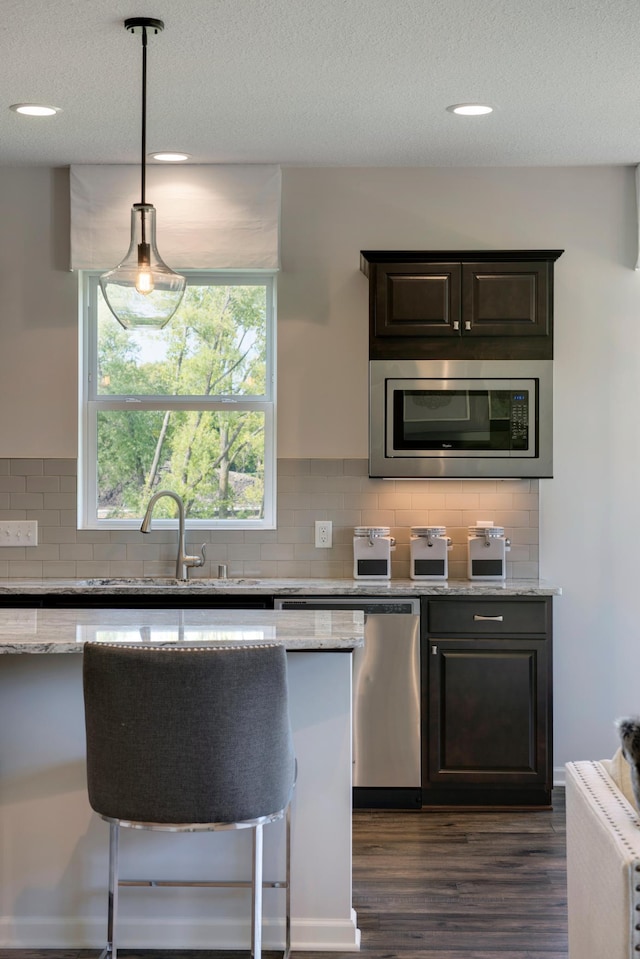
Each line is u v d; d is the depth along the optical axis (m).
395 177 5.23
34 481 5.27
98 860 3.32
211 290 5.41
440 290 4.93
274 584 4.91
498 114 4.41
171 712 2.64
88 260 5.18
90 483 5.41
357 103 4.27
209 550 5.28
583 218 5.23
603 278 5.23
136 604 4.73
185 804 2.67
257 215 5.17
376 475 4.97
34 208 5.25
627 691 5.25
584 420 5.25
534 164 5.20
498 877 3.91
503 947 3.33
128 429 5.43
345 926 3.32
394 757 4.71
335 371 5.25
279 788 2.74
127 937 3.32
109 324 5.41
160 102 4.25
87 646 2.69
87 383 5.41
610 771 2.64
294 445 5.25
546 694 4.71
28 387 5.27
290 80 4.00
